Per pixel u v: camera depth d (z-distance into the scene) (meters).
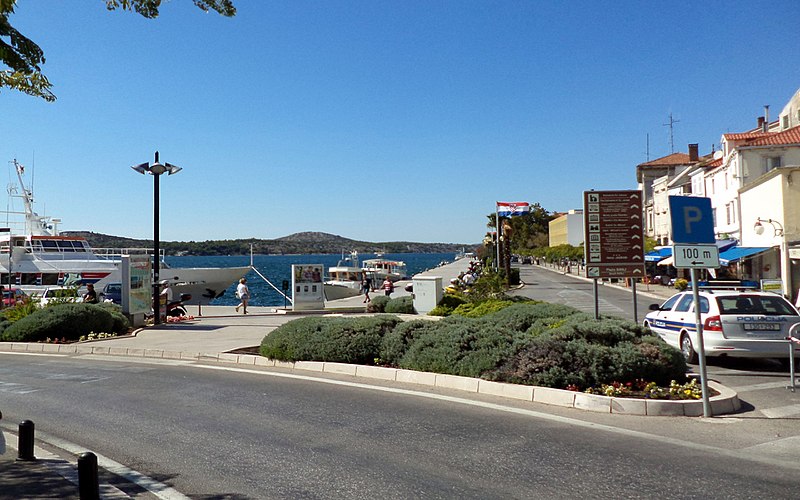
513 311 13.98
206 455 6.50
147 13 4.99
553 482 5.51
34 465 6.12
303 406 8.68
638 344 9.77
